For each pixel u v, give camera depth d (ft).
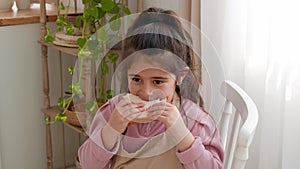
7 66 6.87
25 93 7.11
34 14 6.72
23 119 7.18
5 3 6.83
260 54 5.20
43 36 6.59
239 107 3.66
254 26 5.11
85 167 3.51
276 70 4.82
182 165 3.34
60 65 6.94
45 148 7.49
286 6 4.64
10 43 6.81
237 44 5.42
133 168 3.38
